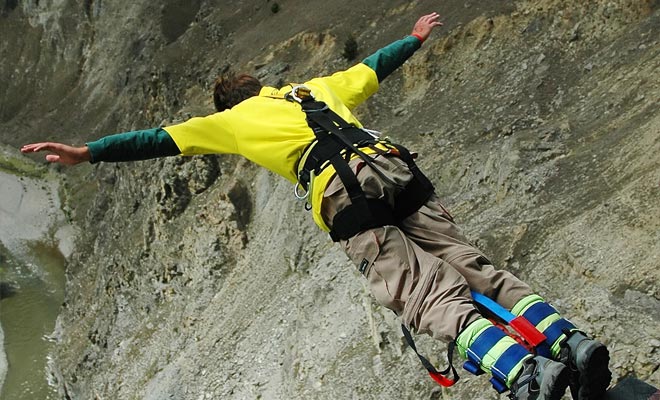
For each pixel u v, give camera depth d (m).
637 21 26.09
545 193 21.17
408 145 29.06
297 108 5.86
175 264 38.66
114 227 47.84
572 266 17.56
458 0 35.38
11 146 74.94
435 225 5.67
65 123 74.12
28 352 46.84
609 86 24.36
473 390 16.58
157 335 37.38
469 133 27.36
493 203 22.64
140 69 67.94
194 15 67.81
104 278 45.09
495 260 19.53
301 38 43.03
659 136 19.73
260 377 28.00
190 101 48.88
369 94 6.43
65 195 64.81
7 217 63.94
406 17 38.88
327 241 29.36
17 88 80.94
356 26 41.38
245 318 31.55
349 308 24.34
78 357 42.38
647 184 18.11
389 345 21.06
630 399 4.71
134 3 72.75
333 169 5.45
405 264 5.32
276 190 34.66
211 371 30.72
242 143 5.82
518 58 29.12
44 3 82.19
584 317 15.66
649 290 15.34
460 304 5.03
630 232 17.19
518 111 26.55
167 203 40.34
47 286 55.12
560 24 28.62
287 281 30.67
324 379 22.67
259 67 43.62
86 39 77.06
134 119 60.50
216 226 36.22
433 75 32.19
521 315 5.16
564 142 22.86
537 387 4.52
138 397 34.44
